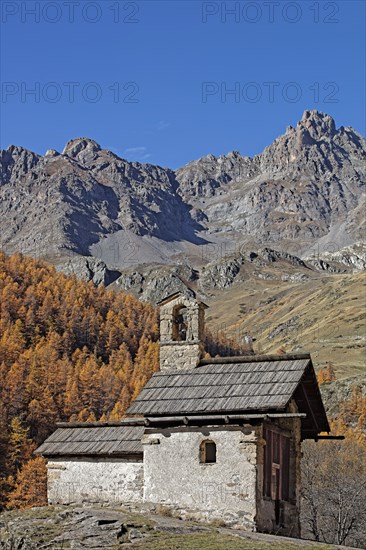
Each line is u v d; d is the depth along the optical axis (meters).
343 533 67.44
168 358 47.09
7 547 37.34
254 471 41.66
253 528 41.12
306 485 74.69
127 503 44.00
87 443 46.09
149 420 43.28
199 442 42.91
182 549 35.47
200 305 47.78
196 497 42.38
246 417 41.78
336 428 122.50
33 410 167.12
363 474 82.56
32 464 117.25
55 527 39.34
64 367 192.50
